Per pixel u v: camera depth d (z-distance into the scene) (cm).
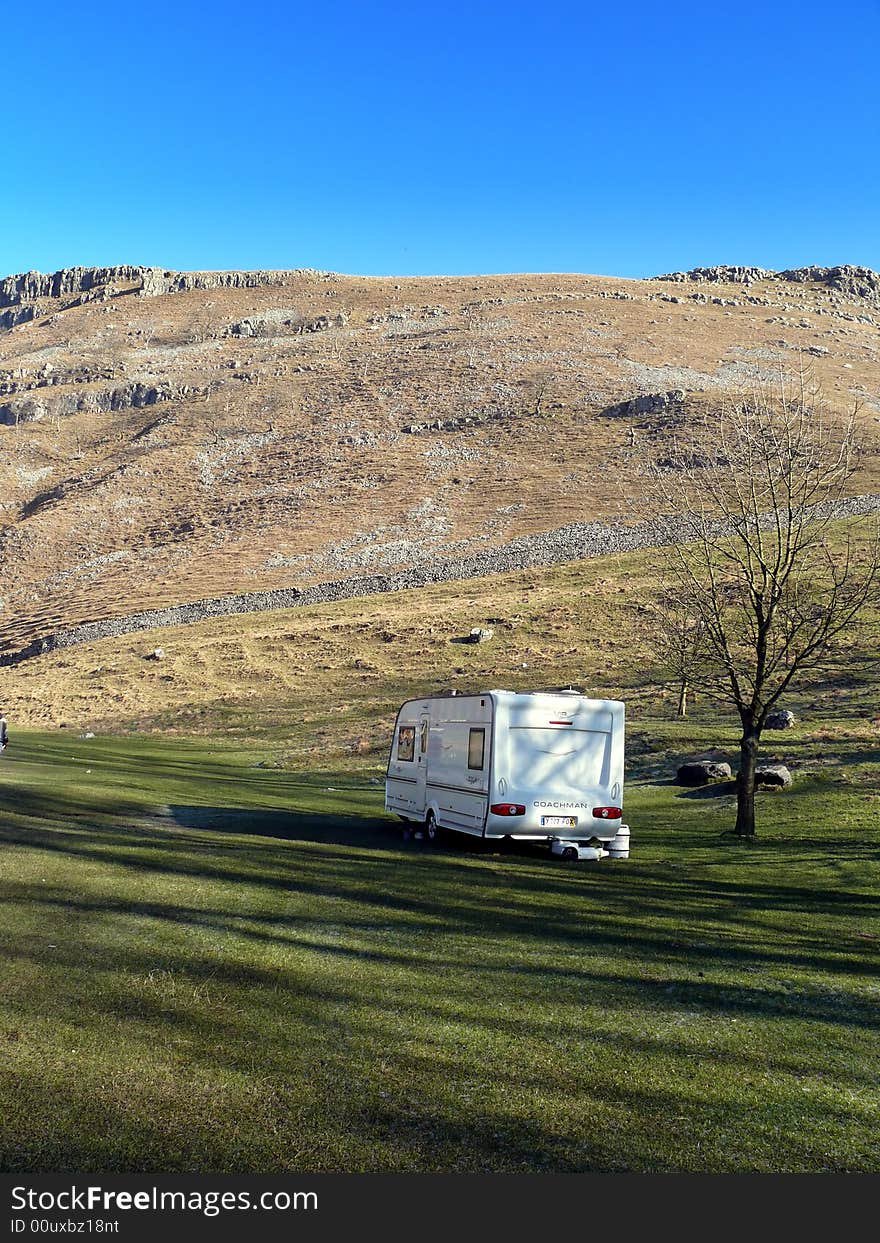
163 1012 639
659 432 11169
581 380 14100
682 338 17350
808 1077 579
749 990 757
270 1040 600
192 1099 510
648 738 3175
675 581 5731
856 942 946
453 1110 513
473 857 1488
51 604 9044
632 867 1450
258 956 788
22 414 15812
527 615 5828
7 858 1150
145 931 846
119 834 1445
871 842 1568
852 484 7775
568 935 930
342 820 1964
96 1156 452
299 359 17288
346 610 6981
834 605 1977
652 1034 645
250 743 4266
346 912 984
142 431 14750
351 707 4741
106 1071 539
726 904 1138
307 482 11481
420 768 1744
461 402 13775
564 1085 552
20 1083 518
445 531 9388
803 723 3103
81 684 5884
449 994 714
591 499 9594
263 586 8469
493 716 1488
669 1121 513
